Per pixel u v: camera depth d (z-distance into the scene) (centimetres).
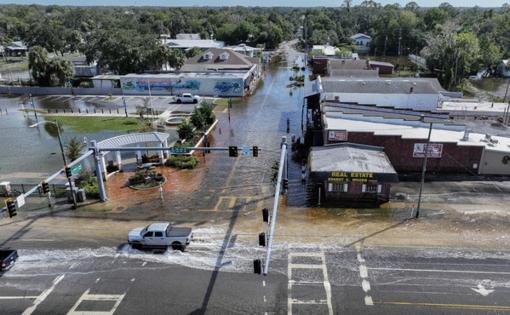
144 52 8962
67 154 4697
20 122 6138
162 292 2298
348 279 2366
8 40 16800
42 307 2212
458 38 9188
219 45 13775
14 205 2591
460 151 3906
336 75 7700
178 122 5938
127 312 2148
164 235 2717
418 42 14012
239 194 3556
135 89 8012
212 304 2186
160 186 3738
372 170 3369
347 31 18825
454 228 2912
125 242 2839
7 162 4488
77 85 9025
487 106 6131
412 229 2909
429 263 2506
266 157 4472
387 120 4641
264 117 6169
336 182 3362
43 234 2970
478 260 2530
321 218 3100
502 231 2866
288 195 3519
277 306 2158
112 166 4184
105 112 6638
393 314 2083
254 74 9338
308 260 2556
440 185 3694
